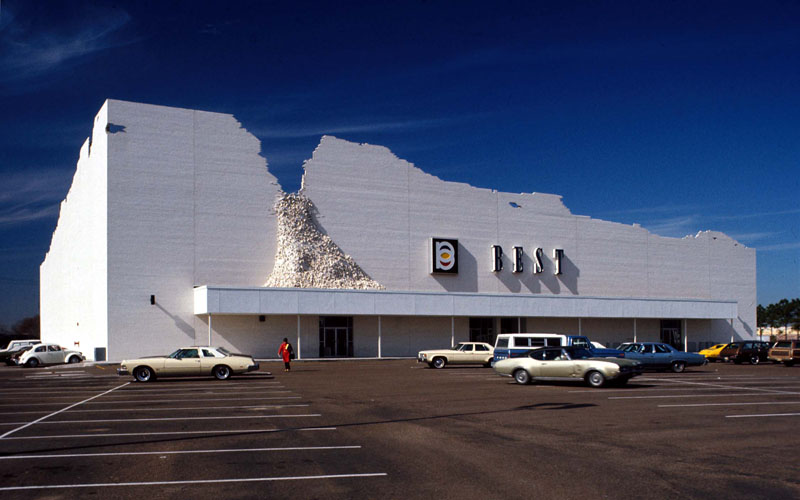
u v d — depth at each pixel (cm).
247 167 4662
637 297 5731
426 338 5156
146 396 1952
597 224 6125
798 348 3934
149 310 4225
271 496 787
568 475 893
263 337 4547
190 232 4412
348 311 4528
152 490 818
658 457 1016
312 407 1655
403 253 5194
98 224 4469
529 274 5731
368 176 5128
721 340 6481
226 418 1446
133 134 4291
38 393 2078
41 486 841
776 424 1365
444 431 1268
